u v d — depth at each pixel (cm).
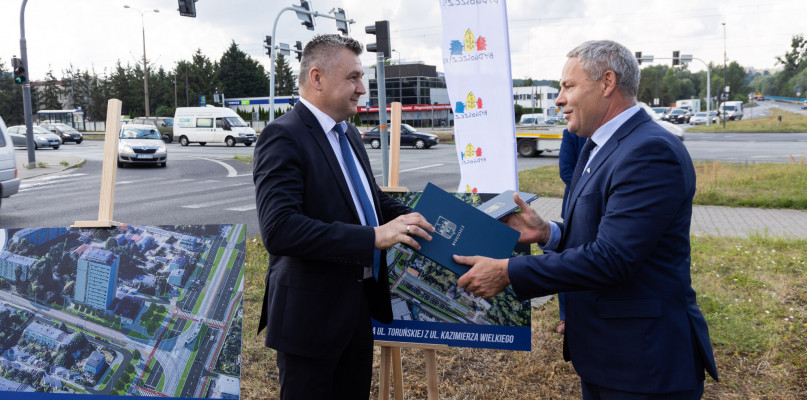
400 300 294
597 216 196
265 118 5897
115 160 241
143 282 231
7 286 233
